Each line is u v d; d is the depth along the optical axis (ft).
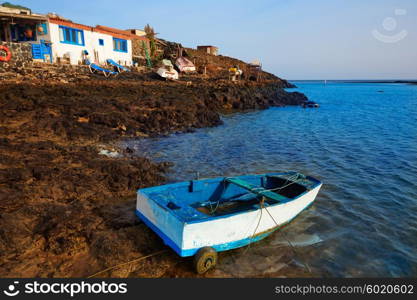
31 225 23.45
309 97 229.45
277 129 81.41
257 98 139.13
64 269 19.71
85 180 33.04
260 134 73.41
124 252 21.30
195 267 20.18
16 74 70.69
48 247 21.26
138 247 22.21
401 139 71.82
